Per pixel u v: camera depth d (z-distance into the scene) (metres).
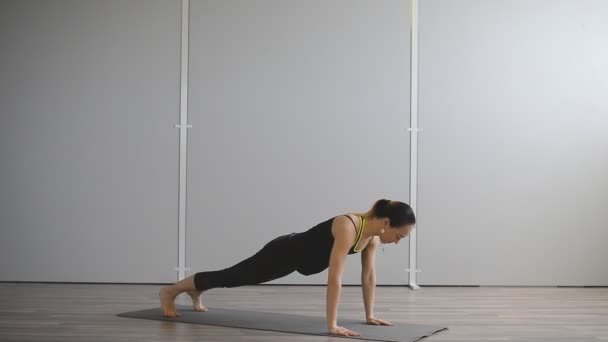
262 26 5.51
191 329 3.55
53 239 5.47
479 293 5.14
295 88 5.51
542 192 5.55
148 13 5.49
